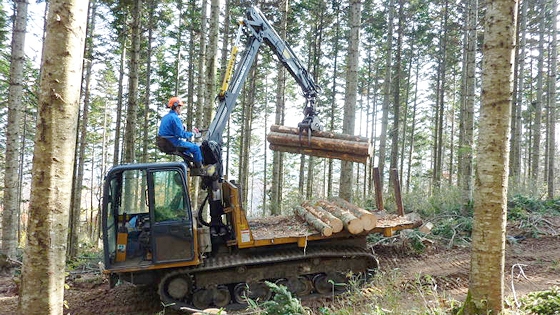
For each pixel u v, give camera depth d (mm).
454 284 6316
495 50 3768
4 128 23656
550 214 10094
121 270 5809
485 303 3848
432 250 8578
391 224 6809
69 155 3156
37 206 3053
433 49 21688
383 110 14797
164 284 6156
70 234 10539
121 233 6000
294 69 7805
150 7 15930
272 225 7406
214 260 6363
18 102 9664
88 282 7926
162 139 6289
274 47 7676
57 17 3072
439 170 19281
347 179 9531
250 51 7441
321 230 6332
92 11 14750
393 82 21547
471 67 10734
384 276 6121
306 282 6547
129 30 14914
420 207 11711
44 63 3094
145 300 6805
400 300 5191
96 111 27328
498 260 3844
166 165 5980
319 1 18328
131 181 6086
